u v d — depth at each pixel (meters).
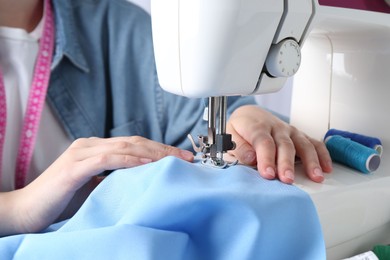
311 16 0.47
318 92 0.68
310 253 0.37
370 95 0.60
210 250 0.37
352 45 0.61
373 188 0.49
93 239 0.34
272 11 0.42
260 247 0.35
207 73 0.43
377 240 0.53
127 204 0.40
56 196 0.51
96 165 0.49
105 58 1.05
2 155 0.83
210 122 0.50
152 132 1.08
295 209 0.38
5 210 0.52
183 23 0.42
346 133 0.62
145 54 1.07
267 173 0.45
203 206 0.36
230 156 0.55
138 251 0.33
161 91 1.07
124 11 1.10
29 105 0.87
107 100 1.06
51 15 0.94
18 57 0.87
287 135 0.54
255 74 0.46
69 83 0.95
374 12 0.52
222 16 0.40
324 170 0.52
